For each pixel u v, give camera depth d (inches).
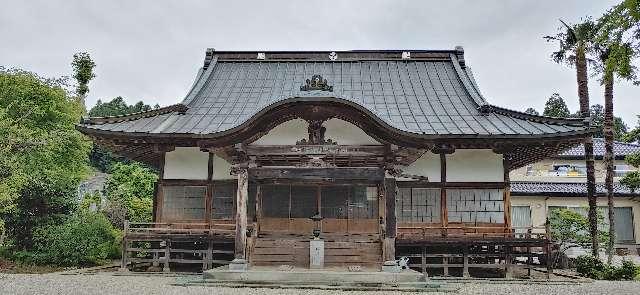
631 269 778.2
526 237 764.6
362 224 789.2
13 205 767.7
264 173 650.8
